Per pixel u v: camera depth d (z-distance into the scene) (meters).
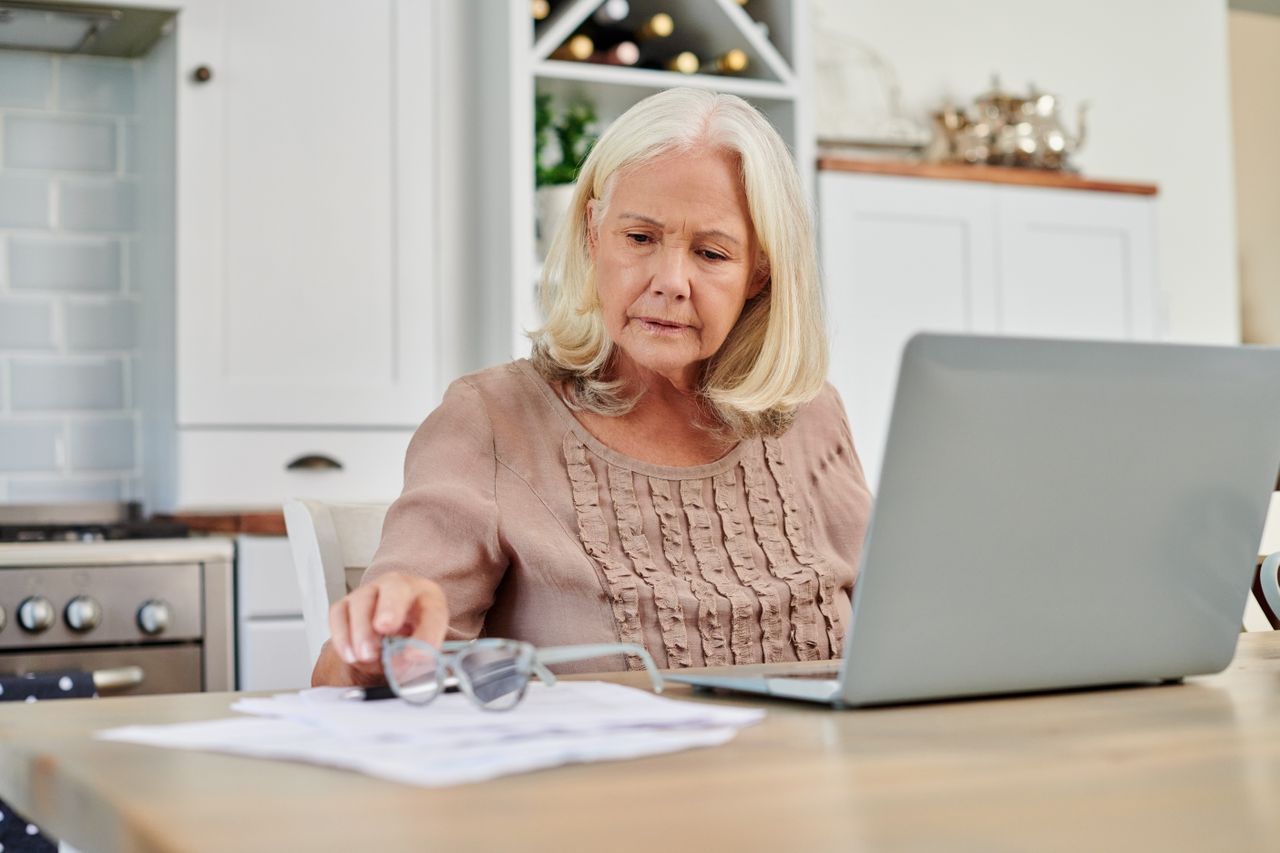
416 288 3.17
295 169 3.08
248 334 3.03
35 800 0.79
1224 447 1.04
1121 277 3.84
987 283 3.66
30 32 3.02
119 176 3.26
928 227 3.59
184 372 2.97
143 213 3.23
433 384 3.18
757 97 3.45
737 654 1.41
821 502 1.56
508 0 3.12
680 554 1.43
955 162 3.86
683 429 1.50
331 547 1.49
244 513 2.85
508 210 3.11
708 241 1.38
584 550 1.40
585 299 1.47
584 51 3.27
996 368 0.93
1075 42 4.28
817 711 0.95
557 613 1.38
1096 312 3.80
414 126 3.18
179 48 2.99
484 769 0.70
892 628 0.94
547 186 3.25
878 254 3.53
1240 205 5.15
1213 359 1.02
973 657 0.97
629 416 1.48
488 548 1.37
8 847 2.20
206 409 2.99
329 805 0.64
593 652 0.92
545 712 0.86
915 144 3.86
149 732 0.84
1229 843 0.58
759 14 3.54
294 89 3.08
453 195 3.22
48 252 3.20
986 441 0.94
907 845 0.57
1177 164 4.40
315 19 3.11
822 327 1.50
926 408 0.91
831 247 3.47
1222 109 4.47
